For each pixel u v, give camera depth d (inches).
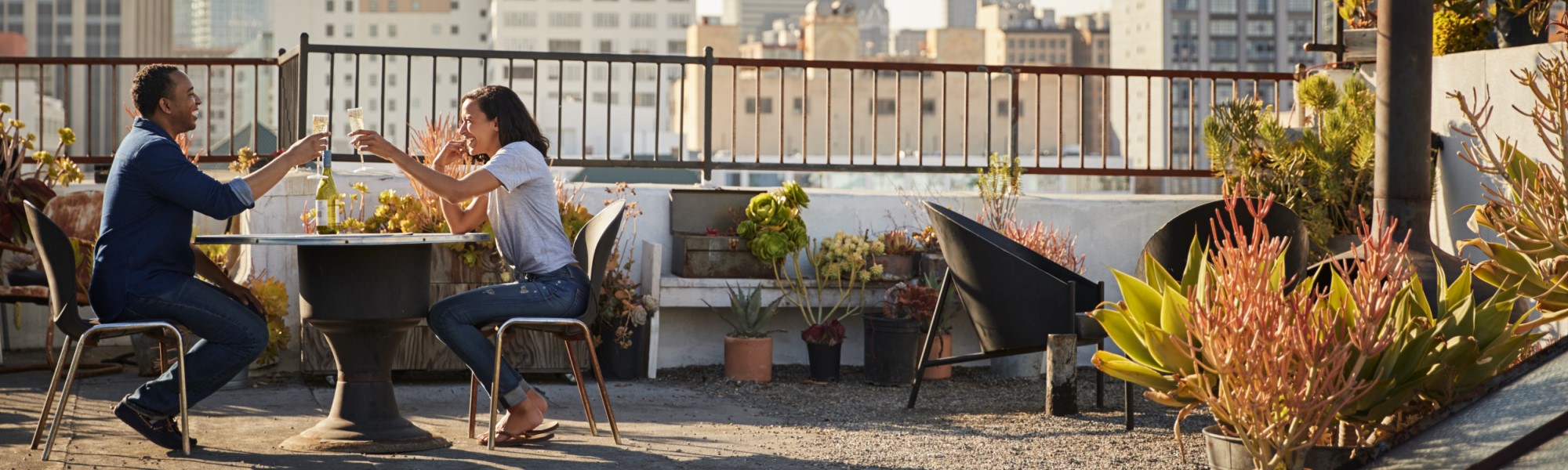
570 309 163.2
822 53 3248.0
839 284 248.1
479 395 212.5
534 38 5201.8
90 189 264.8
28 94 2426.2
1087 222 267.6
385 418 161.8
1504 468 110.4
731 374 242.1
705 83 268.8
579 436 172.4
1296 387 123.0
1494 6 249.0
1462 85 229.0
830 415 198.8
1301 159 247.6
